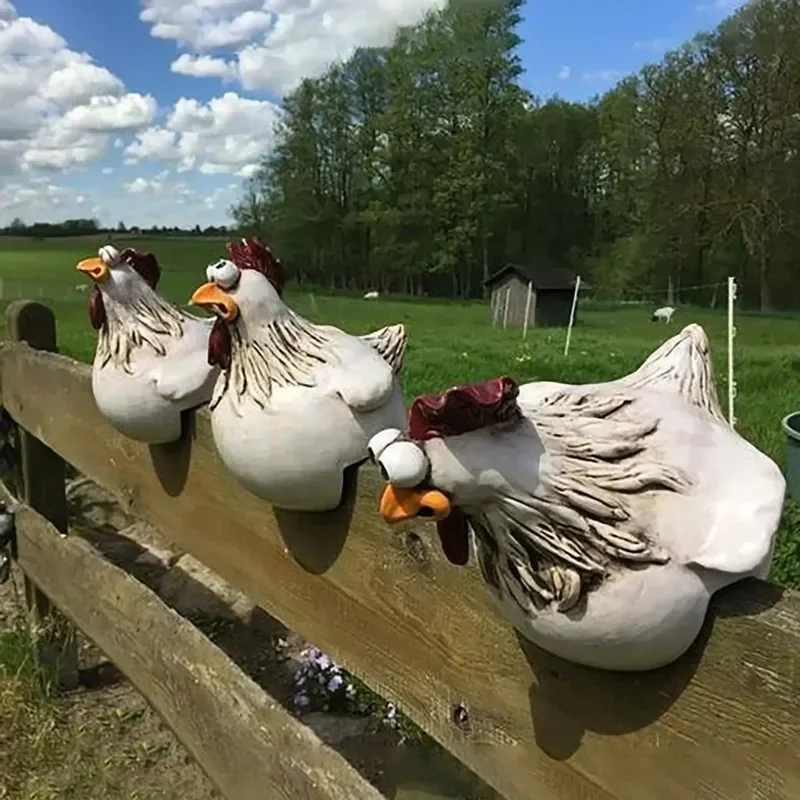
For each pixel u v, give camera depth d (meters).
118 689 3.64
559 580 1.13
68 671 3.63
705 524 1.13
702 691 1.17
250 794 2.01
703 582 1.13
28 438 3.76
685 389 1.37
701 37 28.45
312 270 45.47
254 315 1.74
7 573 3.68
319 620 2.04
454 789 2.99
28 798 3.00
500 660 1.52
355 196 43.75
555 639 1.17
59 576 3.20
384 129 41.50
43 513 3.80
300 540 2.05
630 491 1.14
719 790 1.16
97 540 4.84
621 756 1.30
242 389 1.76
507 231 43.31
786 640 1.08
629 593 1.11
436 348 13.34
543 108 43.28
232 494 2.30
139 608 2.61
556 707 1.41
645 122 30.02
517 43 41.12
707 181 29.44
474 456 1.14
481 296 43.38
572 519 1.13
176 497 2.60
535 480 1.13
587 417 1.21
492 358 11.73
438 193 40.75
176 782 3.10
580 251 42.72
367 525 1.83
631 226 36.31
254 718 2.02
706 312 28.38
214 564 2.45
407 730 3.21
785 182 27.73
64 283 31.44
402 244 42.22
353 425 1.71
